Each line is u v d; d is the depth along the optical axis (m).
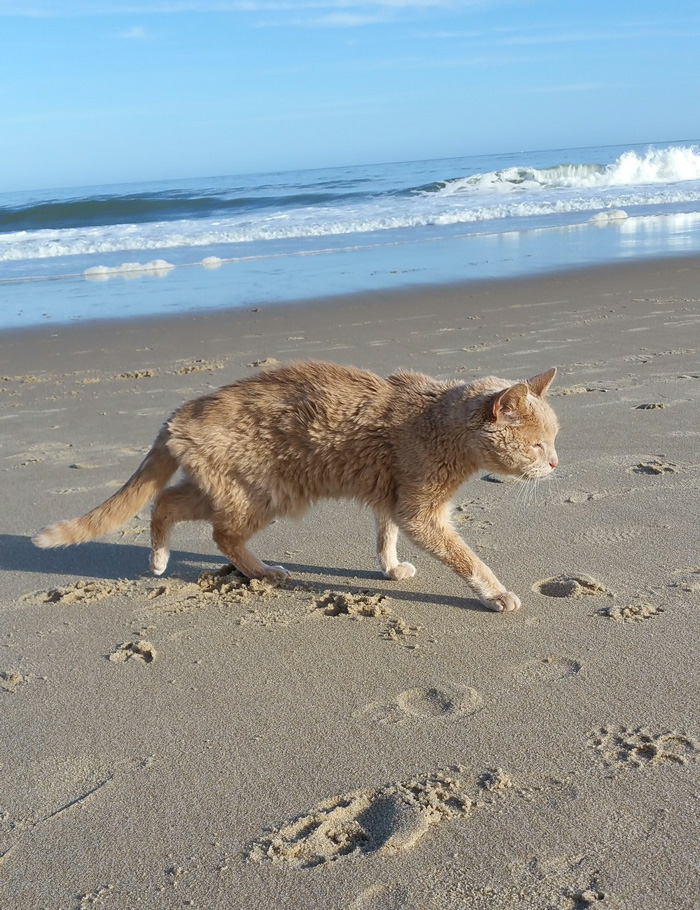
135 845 0.64
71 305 3.34
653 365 1.95
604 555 1.09
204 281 3.77
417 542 1.04
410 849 0.62
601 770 0.69
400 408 1.04
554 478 1.36
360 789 0.69
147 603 1.05
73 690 0.86
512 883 0.58
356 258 4.22
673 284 2.96
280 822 0.65
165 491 1.12
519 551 1.13
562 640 0.91
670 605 0.96
